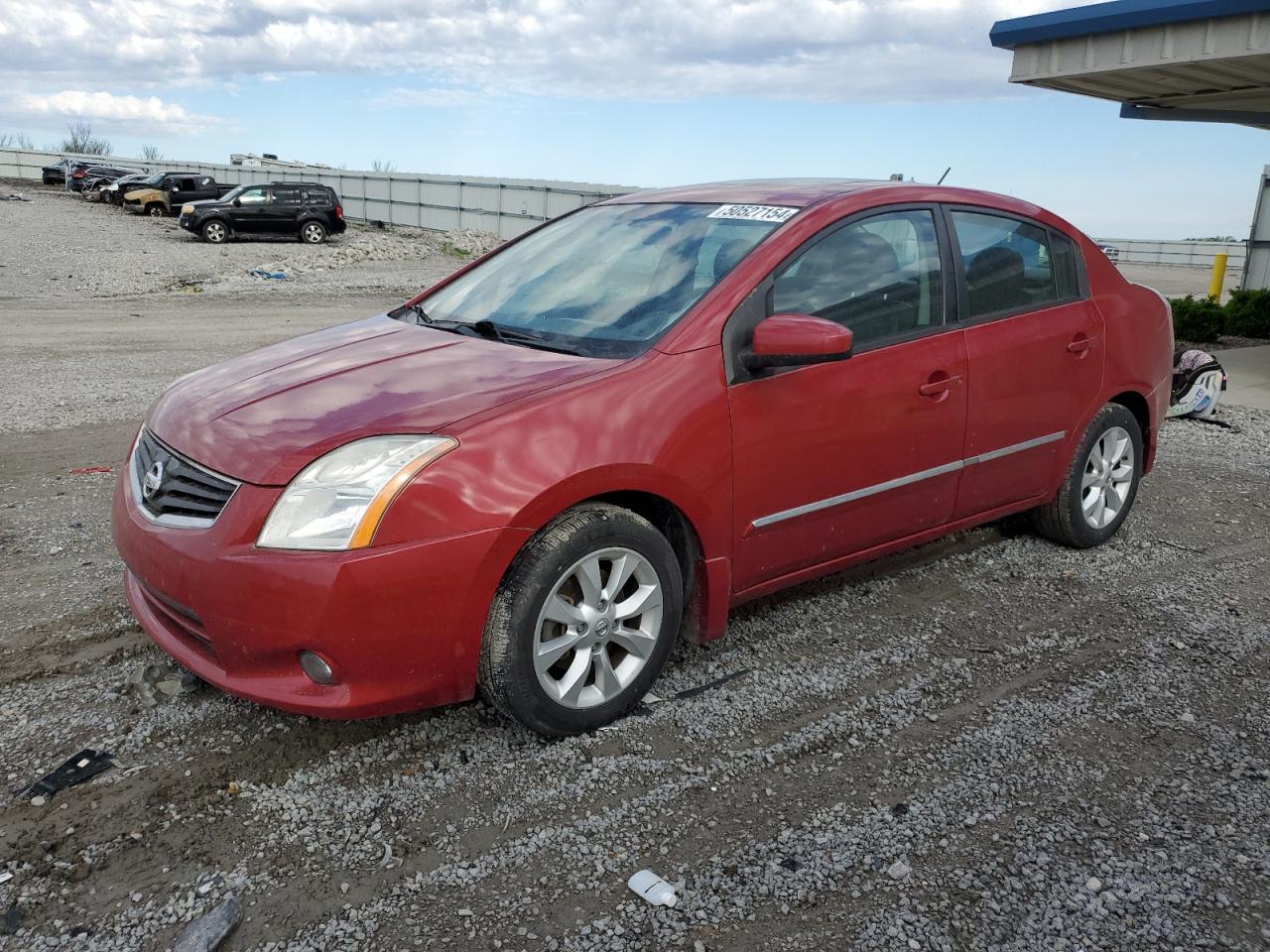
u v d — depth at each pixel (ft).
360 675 8.85
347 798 9.07
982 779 9.59
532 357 10.71
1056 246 14.84
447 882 8.02
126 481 10.64
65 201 130.31
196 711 10.48
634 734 10.23
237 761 9.61
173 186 115.44
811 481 11.48
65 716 10.36
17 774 9.32
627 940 7.41
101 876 8.00
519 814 8.89
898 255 12.57
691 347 10.52
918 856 8.43
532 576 9.30
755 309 11.01
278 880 8.00
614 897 7.86
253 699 8.98
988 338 13.33
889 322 12.32
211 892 7.82
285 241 94.38
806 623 13.08
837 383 11.55
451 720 10.41
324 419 9.47
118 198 125.39
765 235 11.63
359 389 10.14
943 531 13.69
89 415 25.45
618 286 11.90
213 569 8.82
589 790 9.26
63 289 59.11
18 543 15.52
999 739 10.34
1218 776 9.73
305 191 93.76
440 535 8.81
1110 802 9.26
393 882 8.00
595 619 9.89
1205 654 12.47
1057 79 34.86
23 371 32.09
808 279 11.55
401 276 75.41
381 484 8.72
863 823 8.86
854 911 7.75
